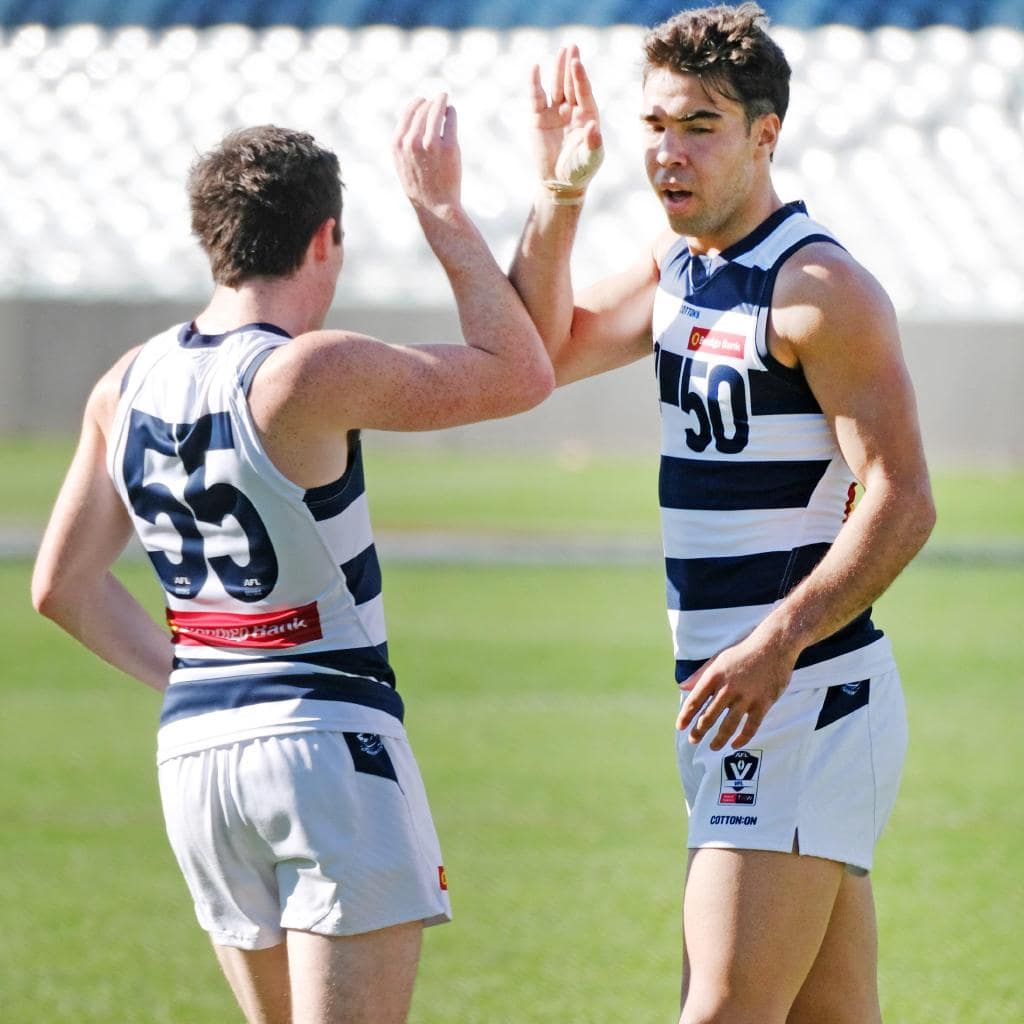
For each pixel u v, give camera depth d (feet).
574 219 39.37
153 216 320.50
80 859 70.59
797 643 34.09
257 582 33.04
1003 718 98.22
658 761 88.07
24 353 258.37
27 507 186.50
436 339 247.09
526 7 355.56
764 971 35.40
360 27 359.25
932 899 64.80
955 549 165.99
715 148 36.24
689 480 37.70
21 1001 53.26
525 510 190.29
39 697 104.47
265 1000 34.86
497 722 96.37
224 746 33.14
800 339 35.37
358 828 32.60
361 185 319.06
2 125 345.10
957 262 298.76
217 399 32.55
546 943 59.57
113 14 367.45
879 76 335.06
